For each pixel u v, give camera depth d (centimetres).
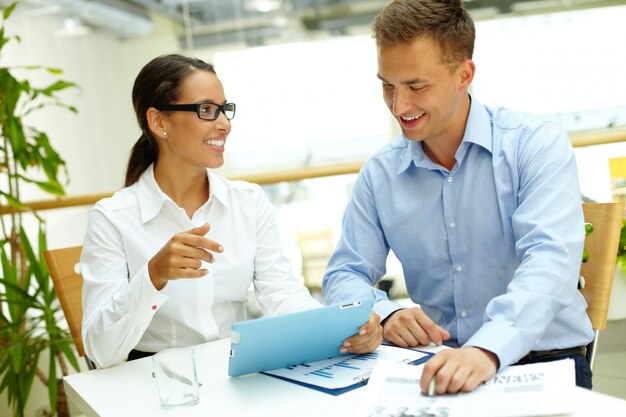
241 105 388
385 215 157
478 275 147
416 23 127
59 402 247
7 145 280
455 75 134
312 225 294
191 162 154
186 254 121
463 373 95
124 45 393
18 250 265
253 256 162
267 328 106
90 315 139
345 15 378
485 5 341
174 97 150
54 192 269
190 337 153
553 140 140
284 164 386
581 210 133
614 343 214
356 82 377
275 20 387
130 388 116
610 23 329
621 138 249
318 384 106
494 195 145
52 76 382
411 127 137
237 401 103
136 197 157
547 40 338
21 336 234
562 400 87
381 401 93
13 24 373
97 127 389
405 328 126
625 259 209
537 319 112
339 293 147
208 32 392
